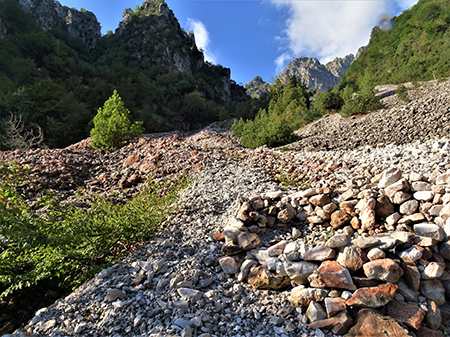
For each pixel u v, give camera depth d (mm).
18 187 5988
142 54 69812
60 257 3260
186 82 58625
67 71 41969
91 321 2412
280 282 2842
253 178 6121
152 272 3018
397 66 30250
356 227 3549
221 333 2277
